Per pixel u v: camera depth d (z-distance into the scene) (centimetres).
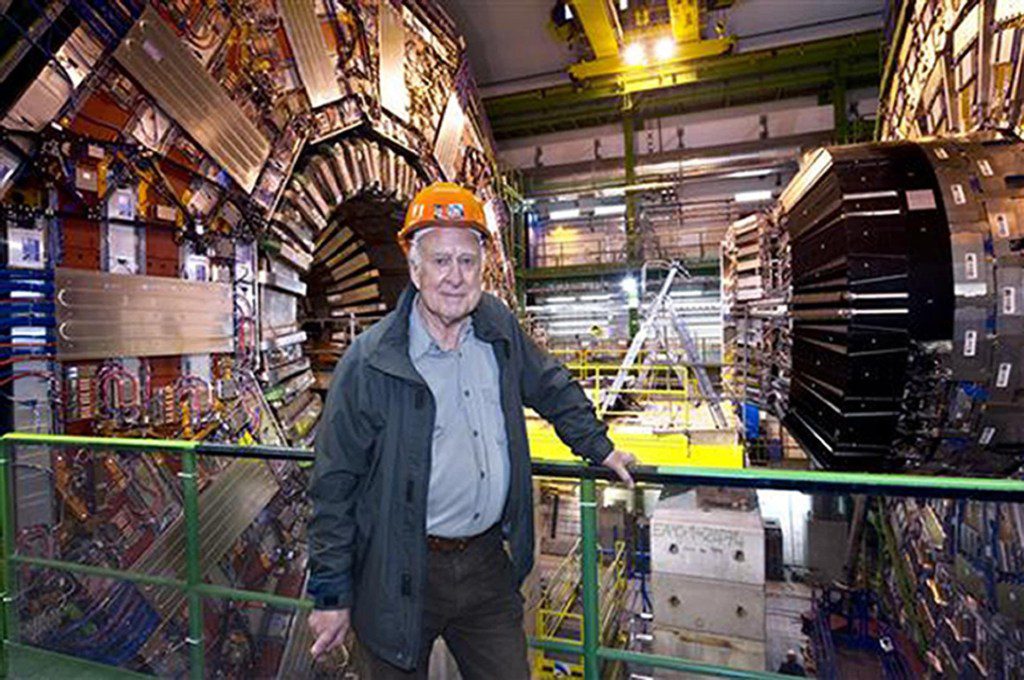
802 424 589
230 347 592
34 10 426
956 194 434
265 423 629
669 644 301
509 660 191
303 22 712
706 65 1630
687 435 737
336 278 1141
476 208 172
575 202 1925
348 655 438
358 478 174
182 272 546
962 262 421
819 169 507
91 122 467
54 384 426
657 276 1780
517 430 183
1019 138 453
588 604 222
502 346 184
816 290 530
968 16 529
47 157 430
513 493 182
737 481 193
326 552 167
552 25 1507
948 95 579
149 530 461
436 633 183
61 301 431
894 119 868
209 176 574
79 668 322
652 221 1845
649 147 1841
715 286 1767
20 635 355
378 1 872
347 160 808
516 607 197
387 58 884
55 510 414
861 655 429
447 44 1116
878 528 504
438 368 176
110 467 452
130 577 298
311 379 773
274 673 480
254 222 634
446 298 167
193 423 539
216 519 498
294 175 717
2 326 402
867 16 1545
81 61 453
